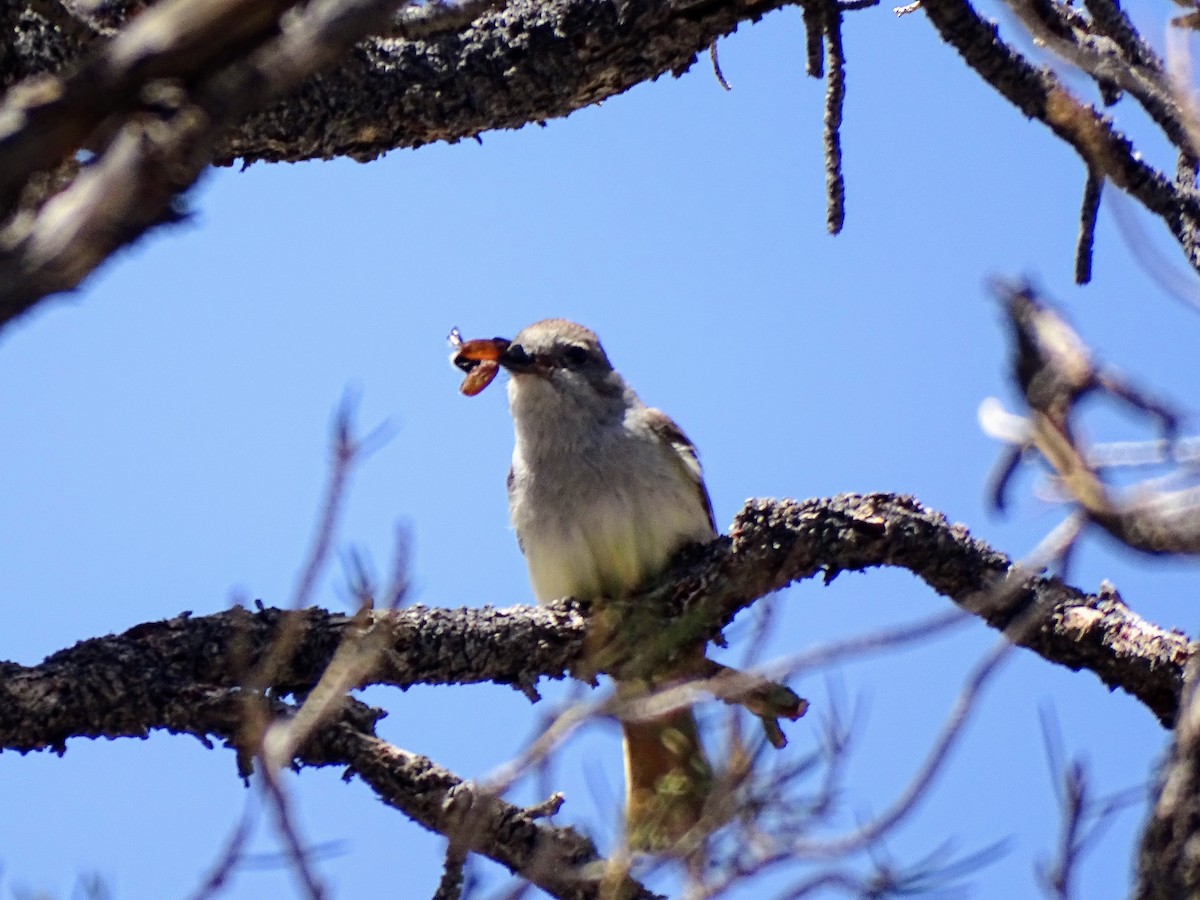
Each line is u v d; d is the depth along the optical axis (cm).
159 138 402
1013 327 552
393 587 594
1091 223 984
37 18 983
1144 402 543
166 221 407
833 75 1062
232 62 416
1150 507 535
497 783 625
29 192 504
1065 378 542
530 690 1112
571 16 1131
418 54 1123
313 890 521
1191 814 649
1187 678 699
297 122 1112
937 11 995
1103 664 1141
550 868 801
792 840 610
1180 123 881
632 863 645
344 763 925
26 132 407
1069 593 1168
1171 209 964
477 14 862
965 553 1180
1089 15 977
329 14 418
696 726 710
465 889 653
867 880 601
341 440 527
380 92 1118
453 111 1135
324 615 1006
